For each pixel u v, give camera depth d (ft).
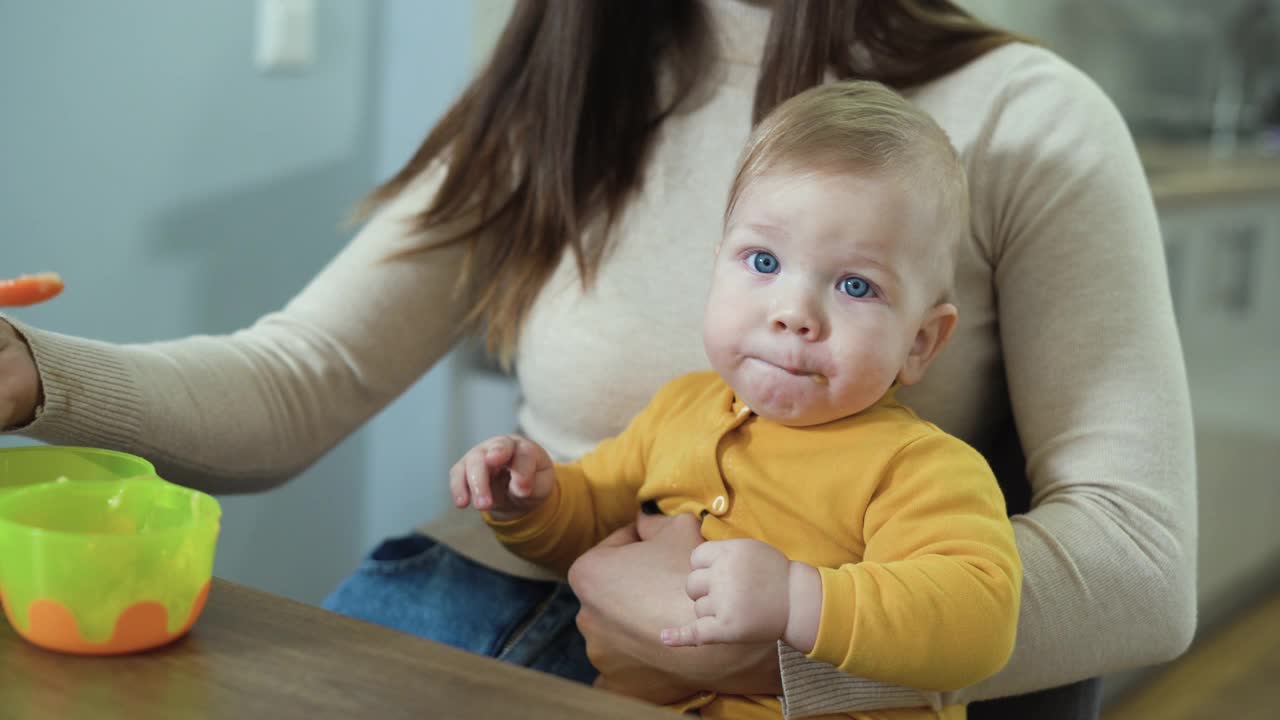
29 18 4.93
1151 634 3.09
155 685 2.05
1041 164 3.38
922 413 3.46
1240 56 10.64
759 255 2.94
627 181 3.69
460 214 3.87
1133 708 7.88
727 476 3.09
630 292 3.64
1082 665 3.03
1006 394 3.59
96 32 5.14
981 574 2.62
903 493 2.85
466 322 4.00
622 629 2.99
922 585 2.55
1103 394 3.22
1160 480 3.17
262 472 3.56
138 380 3.20
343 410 3.79
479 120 3.84
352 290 3.84
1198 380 8.01
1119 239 3.31
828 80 3.61
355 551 6.55
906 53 3.60
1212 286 8.02
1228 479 8.54
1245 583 9.20
